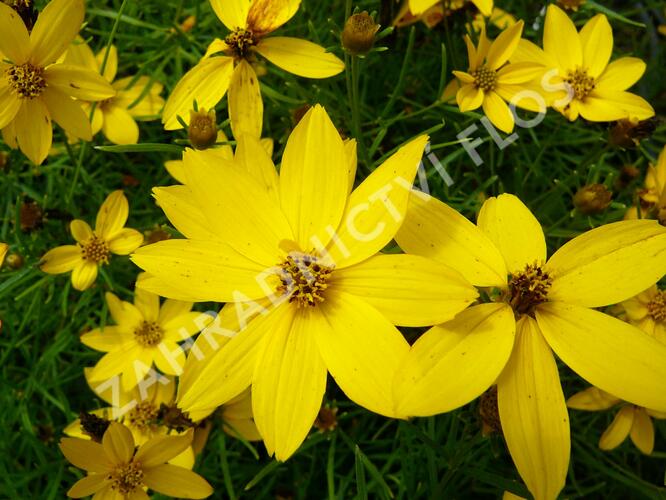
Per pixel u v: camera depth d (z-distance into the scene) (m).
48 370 0.16
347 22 0.11
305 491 0.14
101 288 0.16
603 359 0.08
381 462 0.16
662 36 0.21
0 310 0.16
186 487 0.11
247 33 0.12
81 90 0.12
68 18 0.11
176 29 0.16
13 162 0.16
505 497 0.11
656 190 0.14
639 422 0.12
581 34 0.14
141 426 0.13
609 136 0.14
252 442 0.15
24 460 0.16
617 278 0.08
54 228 0.17
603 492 0.15
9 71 0.11
